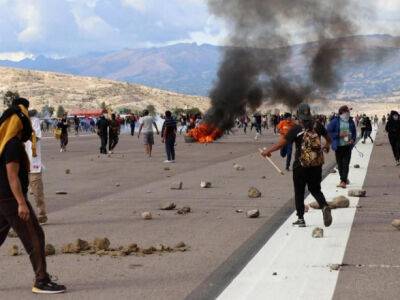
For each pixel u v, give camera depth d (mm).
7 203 6164
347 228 9492
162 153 29531
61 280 6691
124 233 9406
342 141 14648
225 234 9195
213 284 6453
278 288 6258
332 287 6262
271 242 8539
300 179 9656
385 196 13203
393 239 8633
